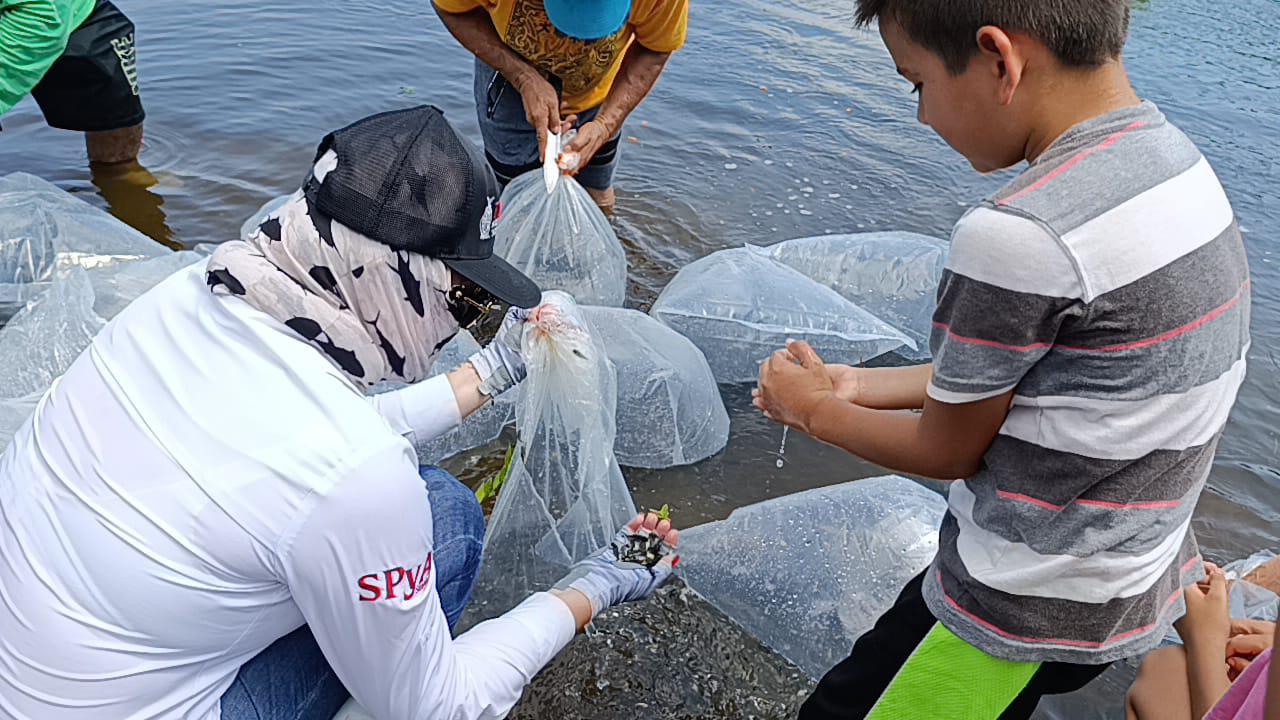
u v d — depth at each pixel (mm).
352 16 5262
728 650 1933
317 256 1221
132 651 1270
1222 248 1220
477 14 3014
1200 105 4852
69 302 2326
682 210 3586
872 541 1954
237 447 1219
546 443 1996
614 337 2447
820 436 1492
